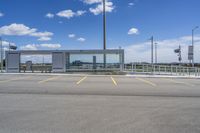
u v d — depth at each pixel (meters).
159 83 24.12
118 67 42.41
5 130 7.16
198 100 13.22
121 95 14.88
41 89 17.50
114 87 19.39
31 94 14.91
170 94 15.70
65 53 42.31
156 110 10.28
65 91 16.50
